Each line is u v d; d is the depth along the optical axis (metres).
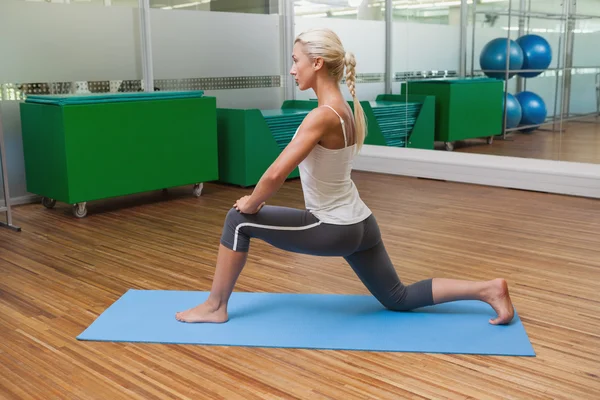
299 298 3.02
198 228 4.41
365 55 7.43
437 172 6.10
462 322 2.71
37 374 2.30
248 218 2.56
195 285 3.25
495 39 6.15
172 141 5.20
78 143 4.59
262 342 2.52
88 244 4.03
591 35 5.07
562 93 5.41
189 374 2.29
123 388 2.19
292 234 2.52
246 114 5.64
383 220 4.57
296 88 7.20
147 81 5.81
